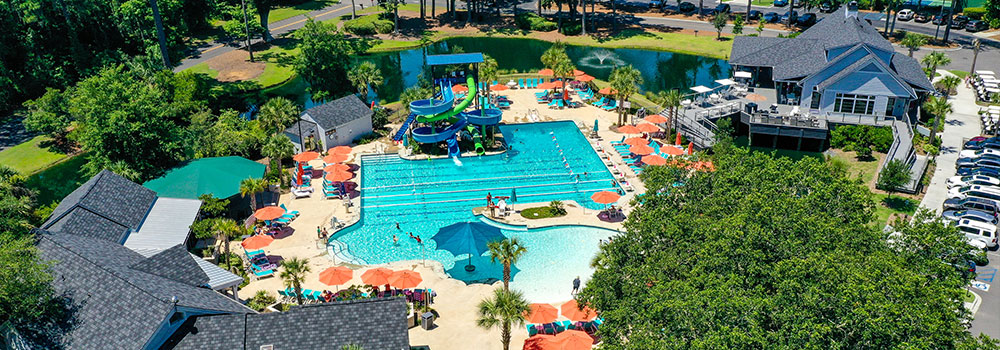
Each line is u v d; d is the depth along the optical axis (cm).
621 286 3900
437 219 6225
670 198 4588
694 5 14862
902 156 6662
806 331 3028
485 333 4522
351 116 7888
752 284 3528
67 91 8419
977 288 4794
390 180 7044
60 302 3891
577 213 6191
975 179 6156
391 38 13225
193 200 5872
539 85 9256
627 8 14950
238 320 3888
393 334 3828
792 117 7519
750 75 8781
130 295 3875
